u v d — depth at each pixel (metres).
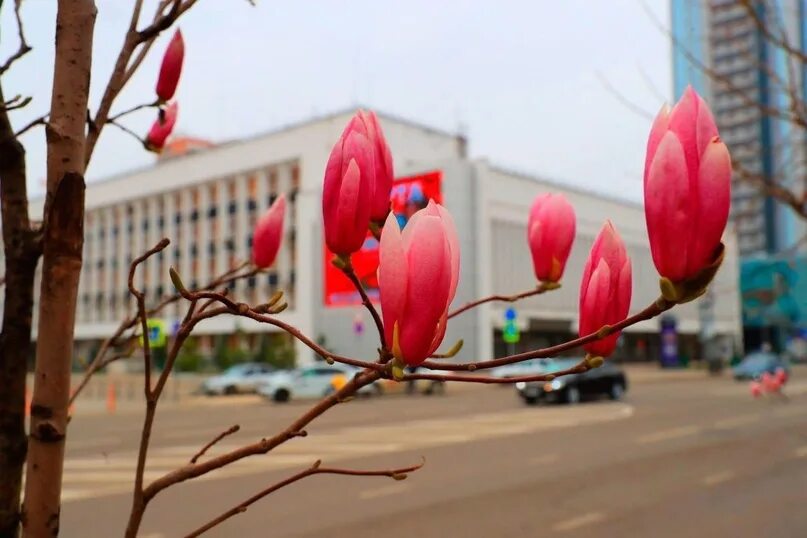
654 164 0.87
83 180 1.22
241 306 1.10
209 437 14.68
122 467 11.04
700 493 8.92
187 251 47.44
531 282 37.25
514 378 1.07
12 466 1.32
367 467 10.80
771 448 12.38
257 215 43.34
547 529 7.25
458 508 8.15
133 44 1.48
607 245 1.13
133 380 35.81
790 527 7.26
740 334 50.31
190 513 8.02
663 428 15.34
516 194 36.91
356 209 1.09
